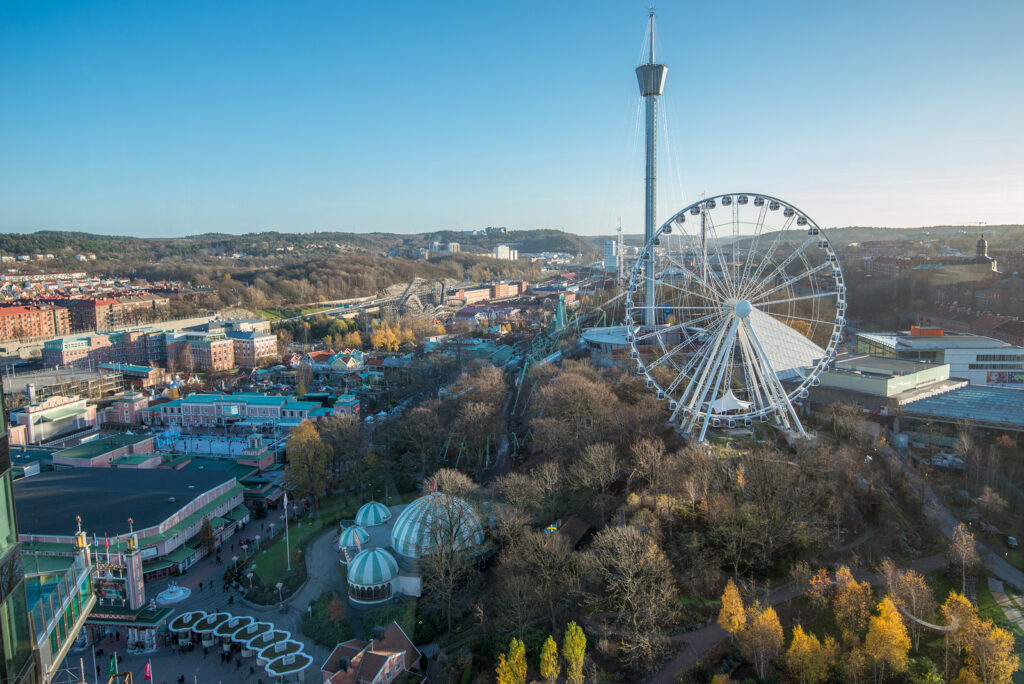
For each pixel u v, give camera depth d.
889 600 104.12
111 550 142.62
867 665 100.00
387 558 139.38
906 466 165.00
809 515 134.62
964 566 122.31
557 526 146.62
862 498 144.62
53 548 145.25
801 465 146.88
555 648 102.19
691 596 120.56
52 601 55.50
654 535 128.38
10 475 43.72
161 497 171.88
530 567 128.25
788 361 180.50
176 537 159.38
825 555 129.62
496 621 121.31
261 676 119.19
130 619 132.12
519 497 151.12
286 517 171.38
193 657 125.94
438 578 133.38
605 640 112.12
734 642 109.44
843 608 108.88
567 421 186.75
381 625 127.38
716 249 181.00
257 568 156.12
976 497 152.38
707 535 130.25
